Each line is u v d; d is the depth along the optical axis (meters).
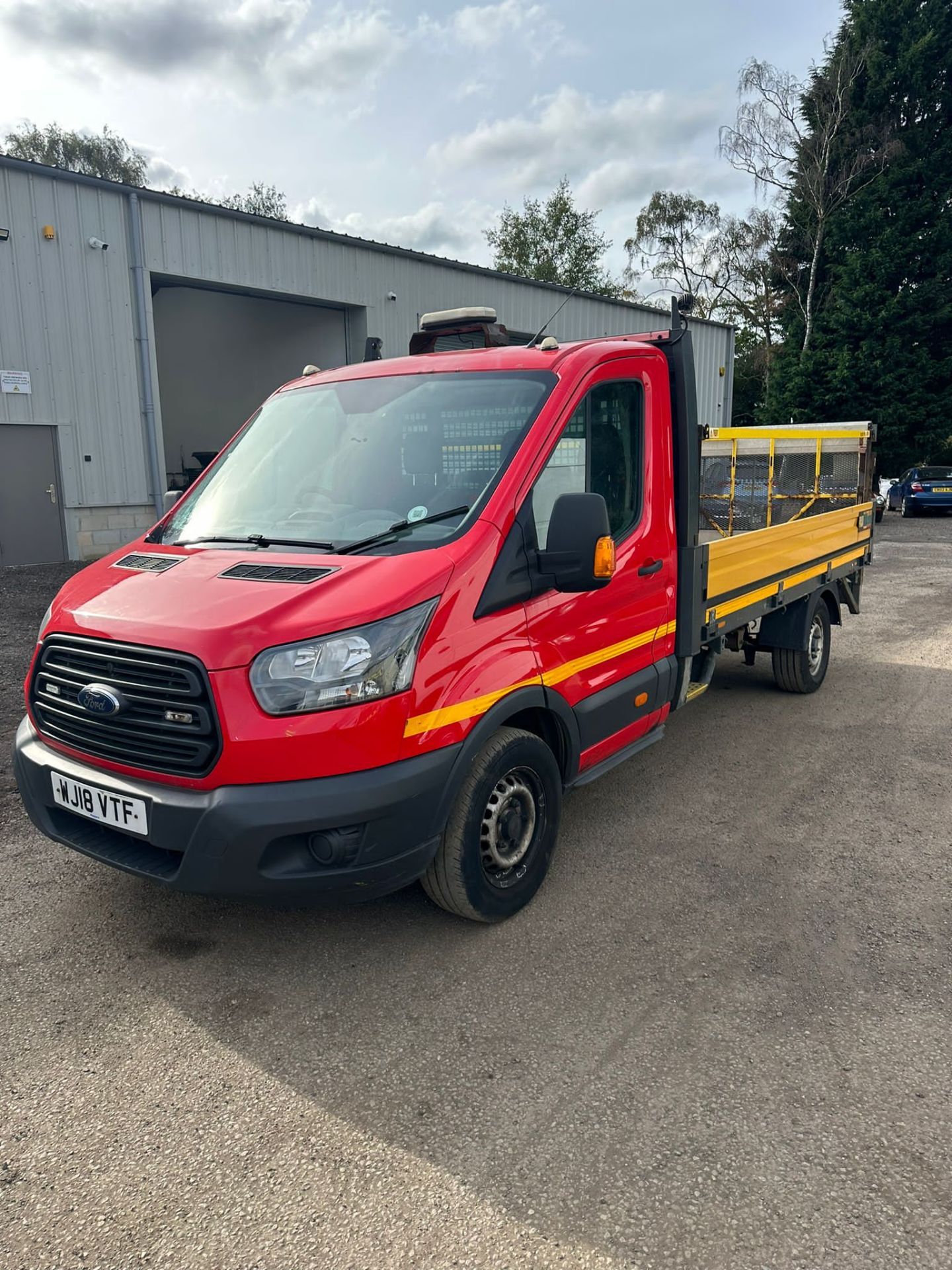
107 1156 2.41
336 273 17.14
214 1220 2.20
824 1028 2.92
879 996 3.10
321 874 2.86
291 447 4.03
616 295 46.72
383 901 3.80
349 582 2.98
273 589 2.97
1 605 10.59
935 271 31.91
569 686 3.68
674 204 37.50
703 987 3.16
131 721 2.93
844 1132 2.46
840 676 7.61
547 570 3.40
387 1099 2.62
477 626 3.17
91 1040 2.90
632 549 4.09
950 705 6.70
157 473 14.90
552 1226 2.17
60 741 3.23
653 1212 2.20
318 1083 2.69
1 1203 2.25
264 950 3.42
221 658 2.76
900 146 31.17
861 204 32.28
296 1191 2.28
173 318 21.25
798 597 6.29
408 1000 3.09
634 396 4.16
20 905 3.77
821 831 4.50
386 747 2.89
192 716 2.81
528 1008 3.04
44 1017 3.02
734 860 4.18
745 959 3.34
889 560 15.33
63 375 13.64
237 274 15.57
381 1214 2.21
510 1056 2.80
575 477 3.73
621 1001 3.07
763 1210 2.20
